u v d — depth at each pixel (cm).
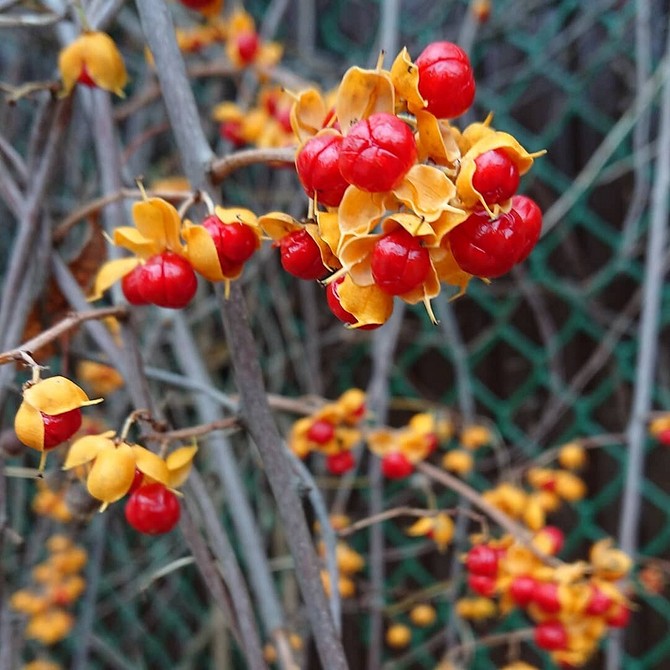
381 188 14
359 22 39
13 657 24
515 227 14
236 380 17
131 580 42
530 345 38
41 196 19
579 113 34
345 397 23
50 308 20
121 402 30
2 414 19
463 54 14
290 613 36
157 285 16
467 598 34
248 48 29
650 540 35
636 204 31
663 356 34
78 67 18
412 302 14
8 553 34
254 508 41
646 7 31
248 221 16
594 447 36
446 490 37
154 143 41
